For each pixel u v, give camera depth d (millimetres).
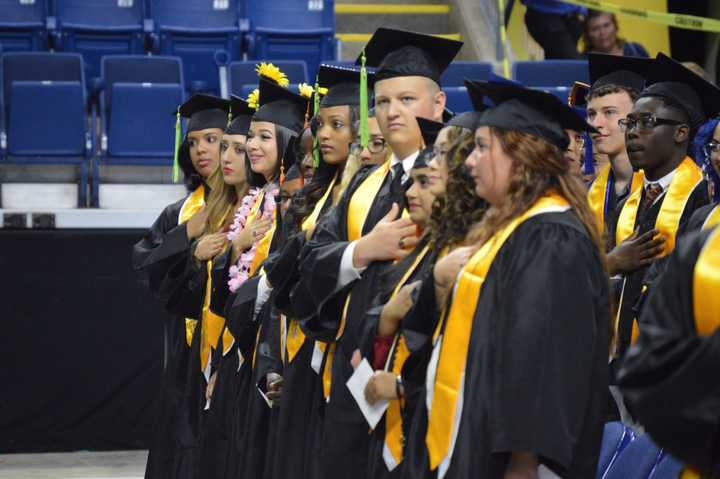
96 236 17500
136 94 19859
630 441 7609
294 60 23141
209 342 12625
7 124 19531
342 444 8445
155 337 17656
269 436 10305
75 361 17453
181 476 13234
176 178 14211
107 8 23688
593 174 10500
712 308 5004
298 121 11570
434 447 6551
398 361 7629
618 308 8766
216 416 12172
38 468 16406
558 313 6109
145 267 13320
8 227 17312
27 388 17359
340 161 9523
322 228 8914
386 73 8453
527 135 6453
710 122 8492
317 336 8703
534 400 6031
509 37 25062
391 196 8523
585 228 6383
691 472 5645
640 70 9734
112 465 16703
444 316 6758
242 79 21172
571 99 11445
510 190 6535
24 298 17344
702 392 4676
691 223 8141
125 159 19578
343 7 26938
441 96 8594
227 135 12508
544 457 6086
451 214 7109
